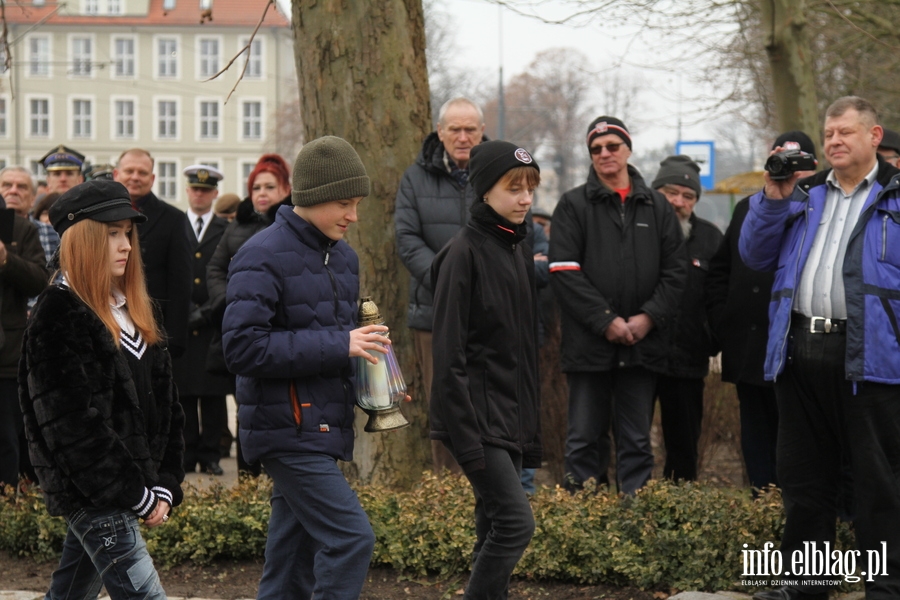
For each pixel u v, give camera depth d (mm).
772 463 6445
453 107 6176
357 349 3898
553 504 5496
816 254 4723
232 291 3857
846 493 5906
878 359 4508
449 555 5316
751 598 4910
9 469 6508
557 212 6340
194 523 5715
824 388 4676
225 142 63688
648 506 5520
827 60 13359
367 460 6551
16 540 5859
